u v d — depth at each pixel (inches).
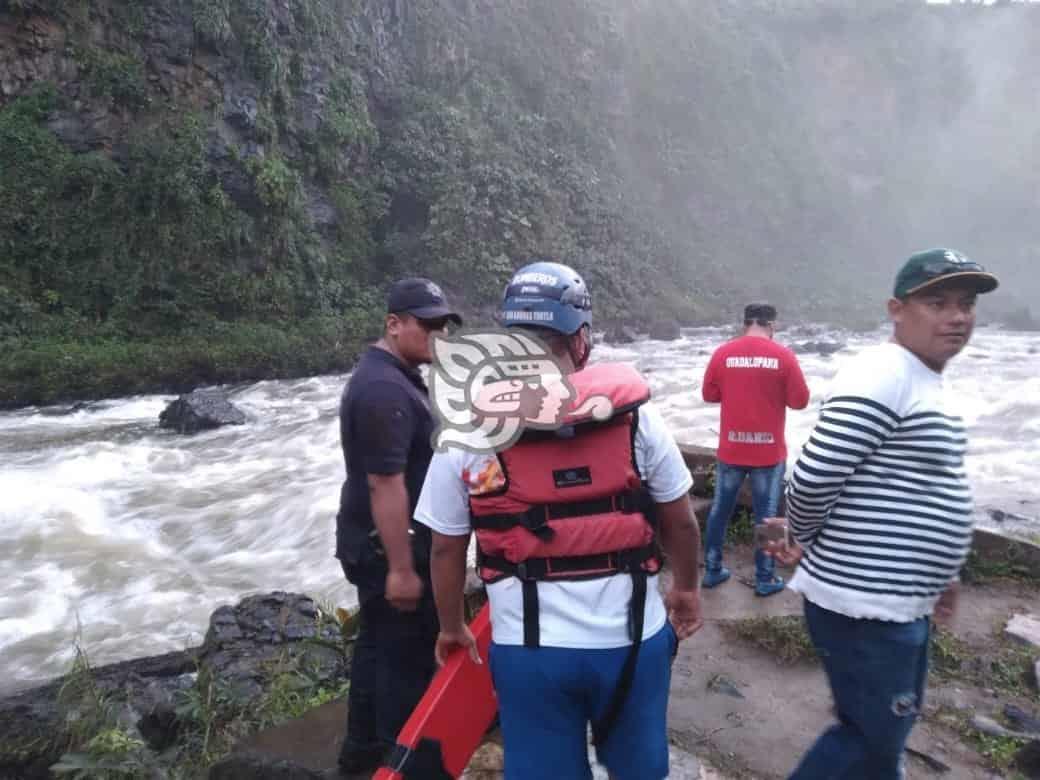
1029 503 317.1
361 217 1120.2
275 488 403.2
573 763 75.3
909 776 117.0
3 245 783.1
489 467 74.9
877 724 86.3
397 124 1230.9
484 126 1350.9
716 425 515.8
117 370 707.4
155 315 838.5
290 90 1045.2
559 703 75.1
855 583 85.4
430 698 89.2
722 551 199.6
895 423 83.9
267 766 118.0
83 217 828.6
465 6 1482.5
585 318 79.0
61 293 806.5
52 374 673.0
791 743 125.5
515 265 1203.2
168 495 394.3
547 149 1454.2
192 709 162.1
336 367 860.0
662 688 77.9
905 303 86.9
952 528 84.7
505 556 75.4
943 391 87.1
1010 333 1300.4
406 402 97.9
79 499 379.9
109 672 195.3
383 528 95.4
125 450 486.6
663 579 185.3
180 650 219.8
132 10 885.8
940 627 162.2
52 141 829.2
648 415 76.4
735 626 163.9
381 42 1268.5
